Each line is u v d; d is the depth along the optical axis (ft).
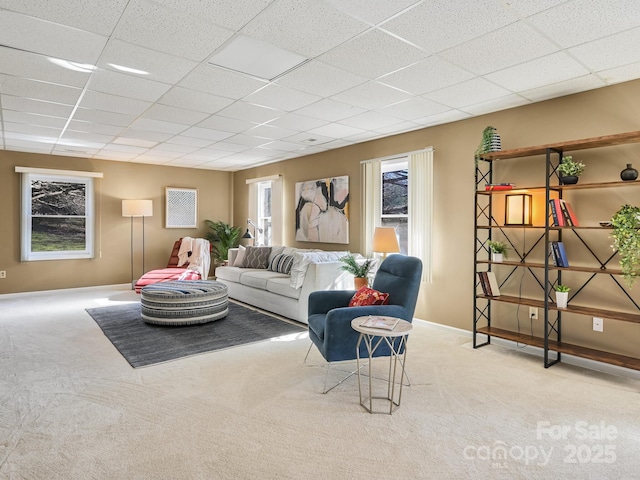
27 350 11.54
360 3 6.64
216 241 26.37
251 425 7.30
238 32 7.70
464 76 9.84
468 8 6.76
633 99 9.88
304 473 5.91
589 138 10.09
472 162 13.35
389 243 14.26
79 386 9.00
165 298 14.11
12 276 20.13
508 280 12.47
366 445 6.68
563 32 7.57
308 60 9.02
